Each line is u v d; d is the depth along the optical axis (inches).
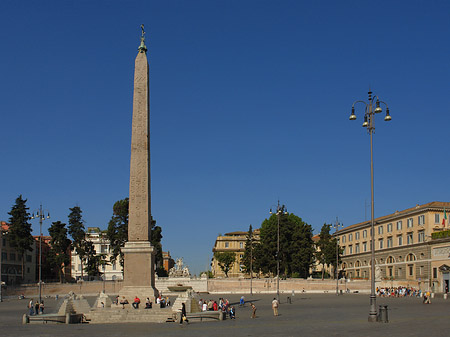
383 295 3284.9
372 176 1339.8
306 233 4168.3
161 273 4522.6
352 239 4869.6
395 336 927.0
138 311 1545.3
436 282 3486.7
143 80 1694.1
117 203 3791.8
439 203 3809.1
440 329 1053.8
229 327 1241.4
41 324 1439.5
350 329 1085.1
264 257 4030.5
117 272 5059.1
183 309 1432.1
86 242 3900.1
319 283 3688.5
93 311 1551.4
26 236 3698.3
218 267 6259.8
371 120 1358.3
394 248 4067.4
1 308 2292.1
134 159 1679.4
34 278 4254.4
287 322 1357.0
